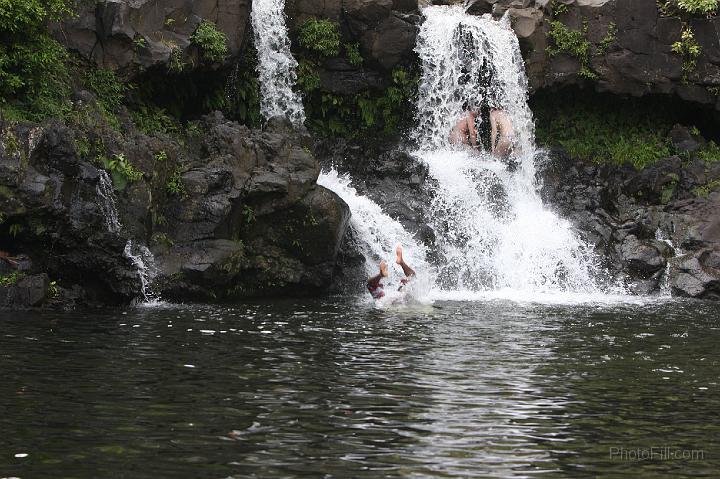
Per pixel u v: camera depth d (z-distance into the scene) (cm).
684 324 1598
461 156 2455
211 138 1916
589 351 1295
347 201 2105
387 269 1919
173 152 1833
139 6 1969
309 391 1002
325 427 863
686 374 1146
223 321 1472
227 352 1201
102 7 1928
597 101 2764
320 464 756
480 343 1333
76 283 1625
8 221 1526
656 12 2600
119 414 886
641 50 2602
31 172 1545
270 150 1900
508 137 2486
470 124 2511
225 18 2162
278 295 1889
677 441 848
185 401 941
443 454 792
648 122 2781
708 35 2622
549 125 2738
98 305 1617
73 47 1909
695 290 2089
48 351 1167
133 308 1596
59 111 1706
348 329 1430
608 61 2605
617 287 2172
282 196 1848
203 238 1758
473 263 2209
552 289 2170
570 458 791
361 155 2394
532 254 2239
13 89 1695
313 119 2483
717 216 2352
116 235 1609
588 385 1073
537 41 2584
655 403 991
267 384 1026
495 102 2552
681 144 2703
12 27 1667
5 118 1608
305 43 2395
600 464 777
